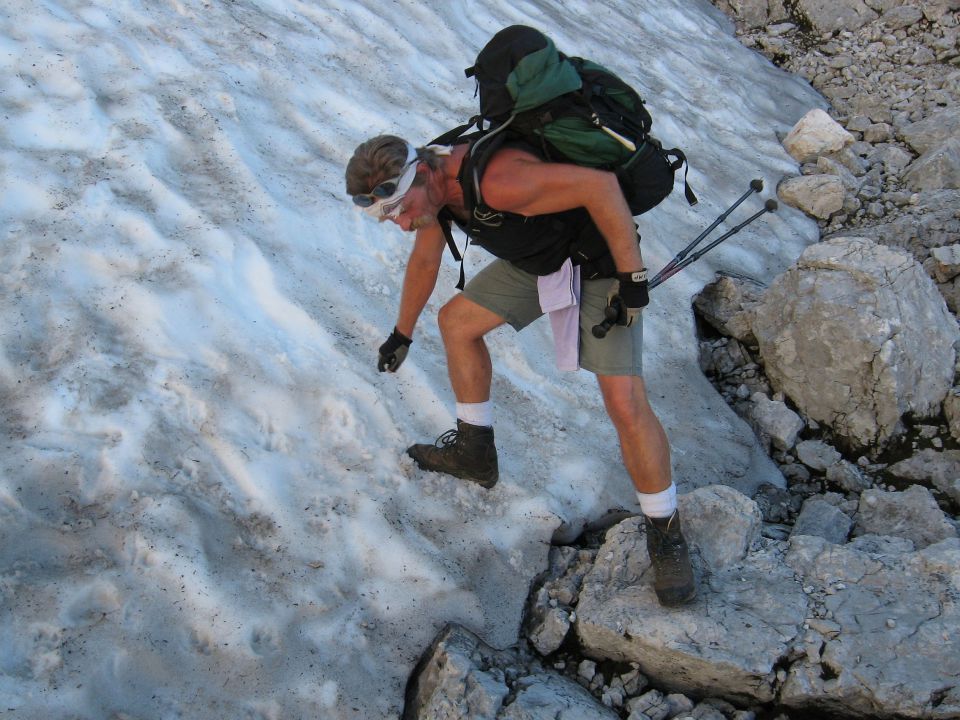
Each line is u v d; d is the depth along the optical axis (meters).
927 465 4.34
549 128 2.79
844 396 4.55
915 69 7.62
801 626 3.28
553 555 3.73
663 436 3.21
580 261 3.03
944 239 5.74
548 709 3.13
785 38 8.25
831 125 6.66
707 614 3.32
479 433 3.59
